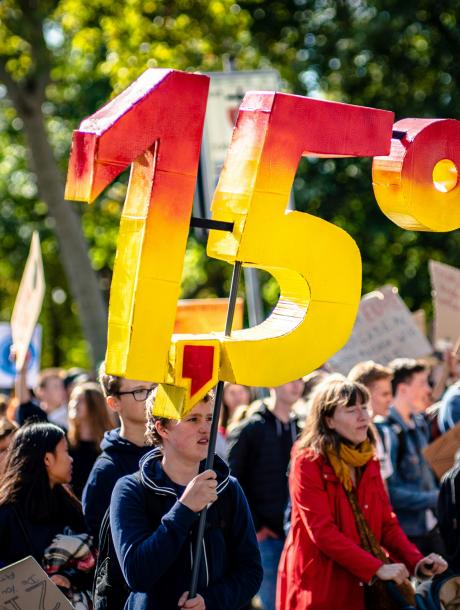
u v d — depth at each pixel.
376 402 14.09
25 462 9.75
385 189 8.30
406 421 14.77
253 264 8.16
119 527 8.28
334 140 8.09
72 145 7.68
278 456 14.58
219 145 18.03
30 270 14.70
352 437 10.94
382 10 34.78
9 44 34.03
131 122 7.55
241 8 36.59
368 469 11.09
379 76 35.94
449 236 36.41
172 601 8.28
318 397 11.07
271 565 14.38
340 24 36.25
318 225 8.12
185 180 7.73
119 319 7.89
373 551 10.81
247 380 7.99
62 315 57.38
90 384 14.31
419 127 8.18
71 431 14.04
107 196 42.34
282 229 8.00
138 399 10.28
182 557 8.32
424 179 8.18
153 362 7.72
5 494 9.70
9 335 23.47
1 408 16.91
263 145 7.92
